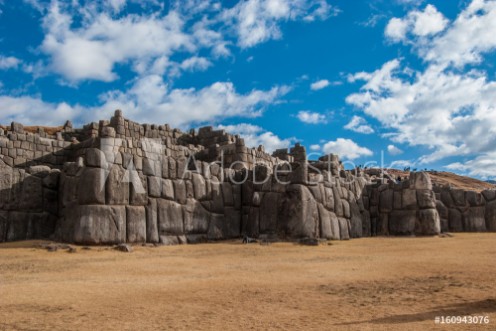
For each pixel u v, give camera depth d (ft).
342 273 50.42
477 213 121.90
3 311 32.37
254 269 54.29
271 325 28.07
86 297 37.22
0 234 82.12
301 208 91.15
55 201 89.04
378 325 27.37
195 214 92.79
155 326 28.12
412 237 105.19
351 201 109.29
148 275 49.83
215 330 26.99
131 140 91.61
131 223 80.07
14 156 91.97
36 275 49.37
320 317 30.22
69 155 100.99
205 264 59.41
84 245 74.43
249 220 99.09
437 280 44.27
